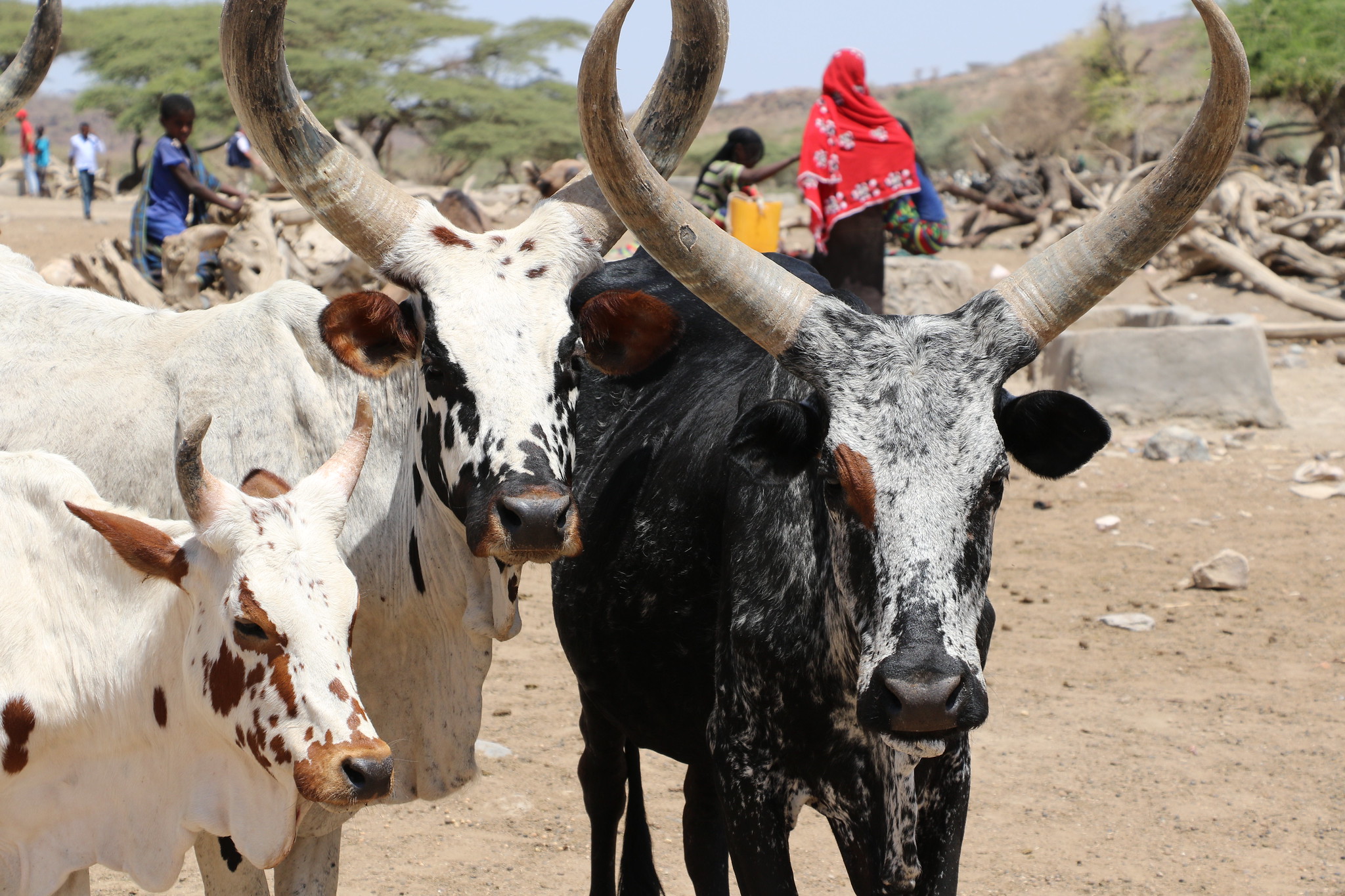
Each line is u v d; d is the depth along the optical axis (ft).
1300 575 25.58
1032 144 136.26
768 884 11.02
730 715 11.16
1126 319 41.22
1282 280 53.26
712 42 12.03
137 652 10.41
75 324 13.17
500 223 55.21
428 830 15.90
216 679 9.82
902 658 8.95
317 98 129.80
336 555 9.91
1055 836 15.66
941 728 8.90
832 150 30.01
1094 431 10.23
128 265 31.99
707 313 14.05
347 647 9.83
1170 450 34.04
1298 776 17.22
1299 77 92.73
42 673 10.47
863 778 10.69
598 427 13.88
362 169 11.59
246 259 33.12
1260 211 64.75
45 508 10.63
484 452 10.91
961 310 10.18
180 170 31.60
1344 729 18.71
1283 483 31.86
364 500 12.59
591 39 9.35
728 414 12.29
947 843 10.69
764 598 10.87
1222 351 36.60
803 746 10.89
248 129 11.36
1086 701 19.72
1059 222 79.15
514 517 10.52
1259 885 14.48
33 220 91.09
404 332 11.55
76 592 10.57
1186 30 126.00
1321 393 39.78
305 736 9.48
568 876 14.92
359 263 36.91
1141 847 15.38
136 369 12.74
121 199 125.29
